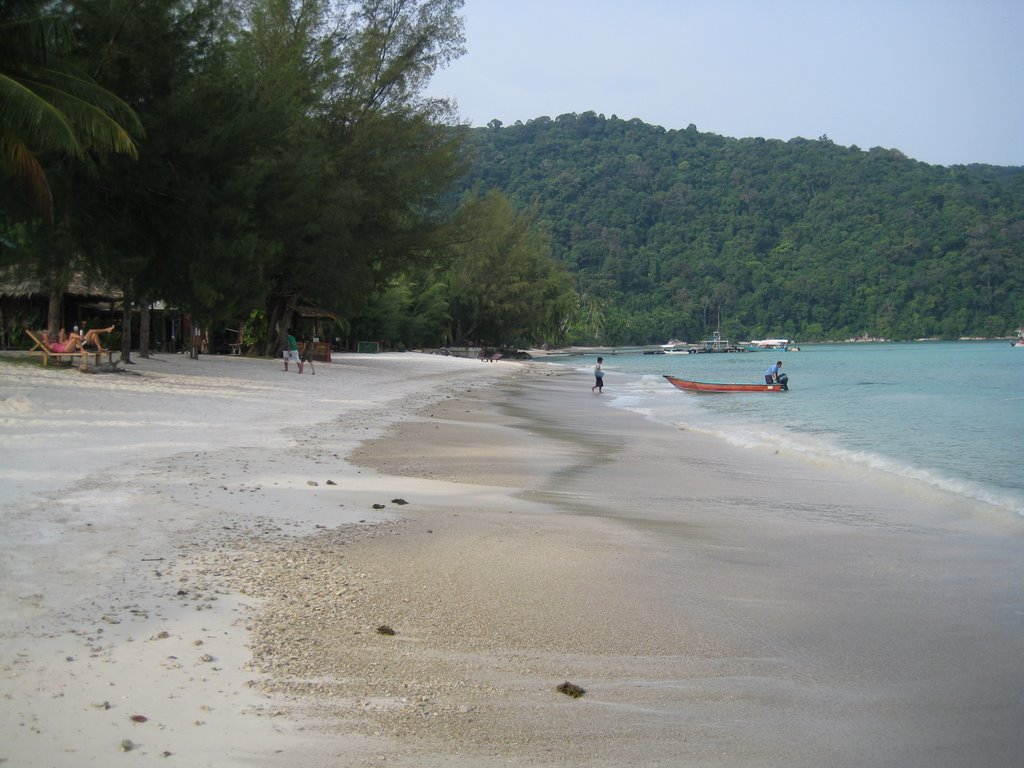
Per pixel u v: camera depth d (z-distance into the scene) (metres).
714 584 7.78
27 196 20.44
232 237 25.36
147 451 12.76
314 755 4.23
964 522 11.24
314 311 44.81
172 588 6.54
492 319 89.81
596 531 9.69
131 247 24.86
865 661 5.98
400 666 5.46
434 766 4.20
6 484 9.52
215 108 24.42
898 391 39.28
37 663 5.01
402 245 39.94
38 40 18.00
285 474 11.90
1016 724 5.00
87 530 7.90
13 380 20.12
